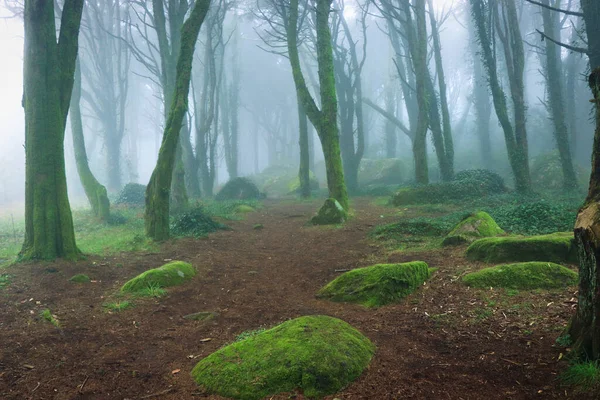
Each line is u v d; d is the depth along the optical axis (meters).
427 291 6.14
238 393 3.44
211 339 4.96
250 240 12.20
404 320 5.14
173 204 18.05
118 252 10.14
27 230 8.97
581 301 3.65
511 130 18.62
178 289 7.07
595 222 3.42
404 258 8.41
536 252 6.83
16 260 8.70
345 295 6.18
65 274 7.85
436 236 10.37
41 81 8.98
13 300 6.30
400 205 18.42
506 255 7.00
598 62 12.60
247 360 3.76
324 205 14.76
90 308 6.05
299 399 3.32
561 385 3.21
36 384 3.79
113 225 16.38
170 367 4.18
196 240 11.78
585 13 12.96
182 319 5.73
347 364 3.63
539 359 3.69
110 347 4.71
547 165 25.14
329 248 10.45
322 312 5.73
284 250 10.68
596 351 3.33
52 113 9.06
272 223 15.96
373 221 14.45
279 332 4.11
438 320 5.01
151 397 3.55
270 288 7.25
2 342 4.71
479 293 5.74
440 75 24.50
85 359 4.36
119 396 3.59
